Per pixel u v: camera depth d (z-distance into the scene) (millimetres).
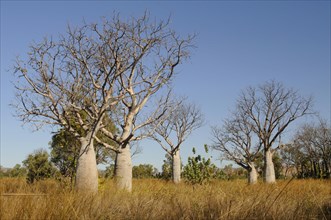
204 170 21703
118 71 14836
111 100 14547
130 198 8445
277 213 6199
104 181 14414
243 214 6078
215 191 8523
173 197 7992
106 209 7090
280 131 34625
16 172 28422
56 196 6945
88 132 14227
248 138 35219
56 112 14203
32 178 17234
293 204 7336
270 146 34750
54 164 17875
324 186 14969
